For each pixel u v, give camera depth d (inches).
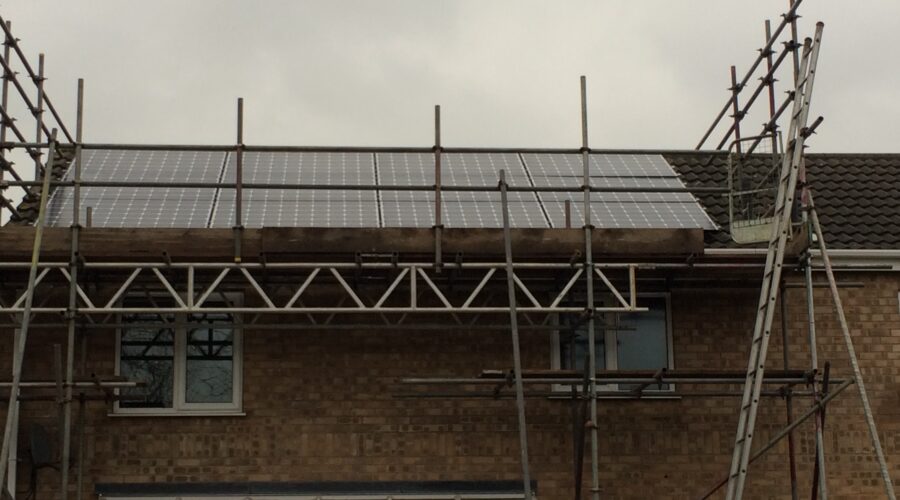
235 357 666.2
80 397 629.9
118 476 646.5
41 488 642.8
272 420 659.4
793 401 680.4
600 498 650.2
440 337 675.4
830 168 794.2
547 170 749.9
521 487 663.1
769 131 685.3
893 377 691.4
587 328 643.5
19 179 709.3
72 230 610.2
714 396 671.1
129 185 624.1
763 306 611.8
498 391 652.7
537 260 636.1
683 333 689.0
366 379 667.4
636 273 667.4
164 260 610.9
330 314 666.2
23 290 654.5
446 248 623.5
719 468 673.0
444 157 765.9
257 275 650.8
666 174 753.0
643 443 671.8
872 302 698.8
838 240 710.5
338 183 707.4
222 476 652.1
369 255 620.7
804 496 673.6
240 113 637.9
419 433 664.4
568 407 671.8
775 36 679.7
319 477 656.4
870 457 679.7
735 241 669.9
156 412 653.9
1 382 606.5
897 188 772.0
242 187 628.7
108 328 641.0
